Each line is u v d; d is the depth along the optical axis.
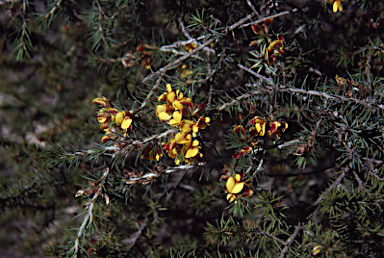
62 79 0.74
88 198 0.51
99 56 0.62
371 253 0.57
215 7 0.57
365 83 0.53
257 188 0.52
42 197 0.65
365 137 0.53
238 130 0.52
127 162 0.61
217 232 0.53
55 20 0.70
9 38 0.67
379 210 0.56
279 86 0.53
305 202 0.61
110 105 0.52
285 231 0.54
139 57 0.59
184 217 0.65
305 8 0.56
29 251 0.89
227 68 0.57
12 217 0.90
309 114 0.58
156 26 0.63
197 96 0.57
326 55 0.59
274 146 0.52
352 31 0.59
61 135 0.69
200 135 0.51
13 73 0.80
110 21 0.59
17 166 0.71
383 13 0.57
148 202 0.63
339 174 0.55
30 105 0.77
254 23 0.54
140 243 0.63
